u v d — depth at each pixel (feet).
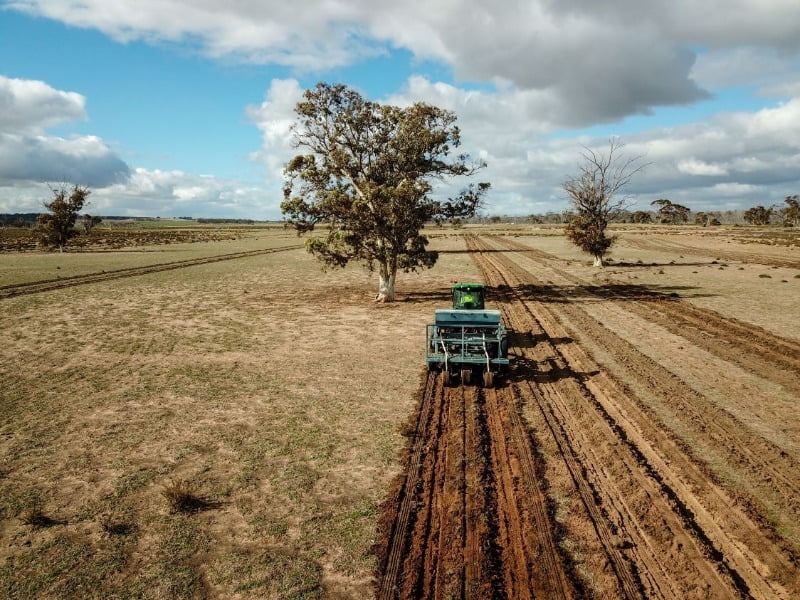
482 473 30.91
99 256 222.48
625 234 367.66
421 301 101.04
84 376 53.52
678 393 44.88
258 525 26.55
